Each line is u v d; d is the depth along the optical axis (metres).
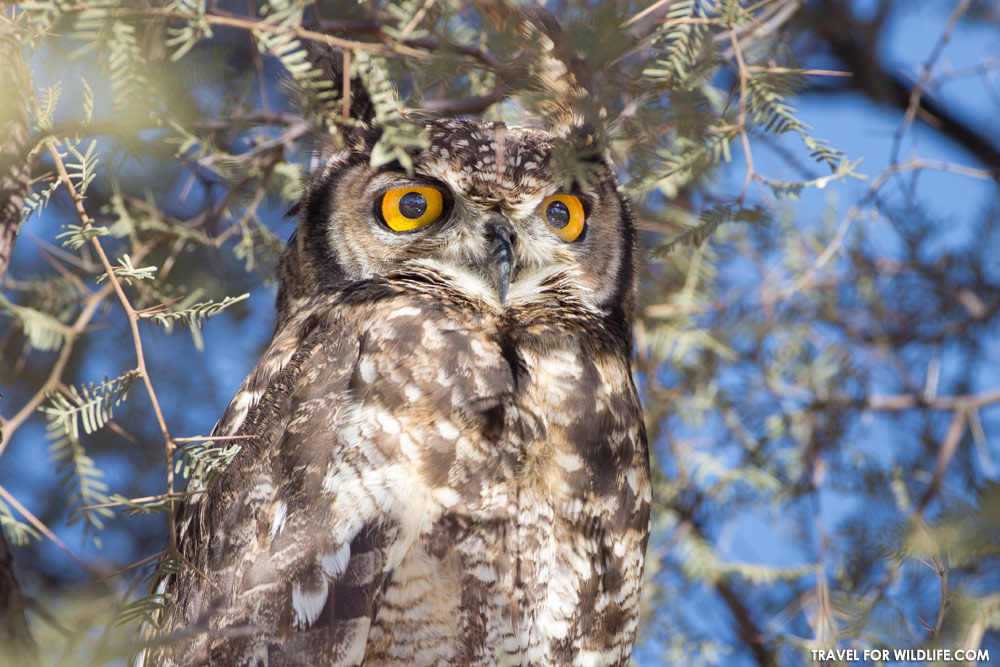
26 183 6.02
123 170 8.02
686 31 6.32
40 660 4.50
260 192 8.91
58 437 6.94
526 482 6.99
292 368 7.32
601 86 6.32
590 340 7.88
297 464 6.88
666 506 9.85
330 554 6.66
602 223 8.20
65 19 6.35
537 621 6.99
